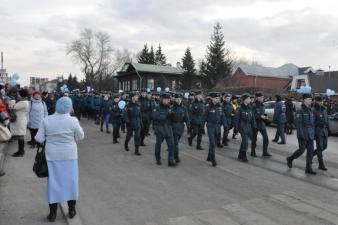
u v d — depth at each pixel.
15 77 13.75
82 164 10.11
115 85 88.75
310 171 9.33
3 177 8.39
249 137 11.20
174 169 9.60
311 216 6.08
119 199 6.95
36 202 6.71
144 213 6.20
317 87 51.47
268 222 5.79
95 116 22.78
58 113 5.68
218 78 55.50
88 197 7.06
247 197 7.12
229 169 9.66
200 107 13.27
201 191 7.51
